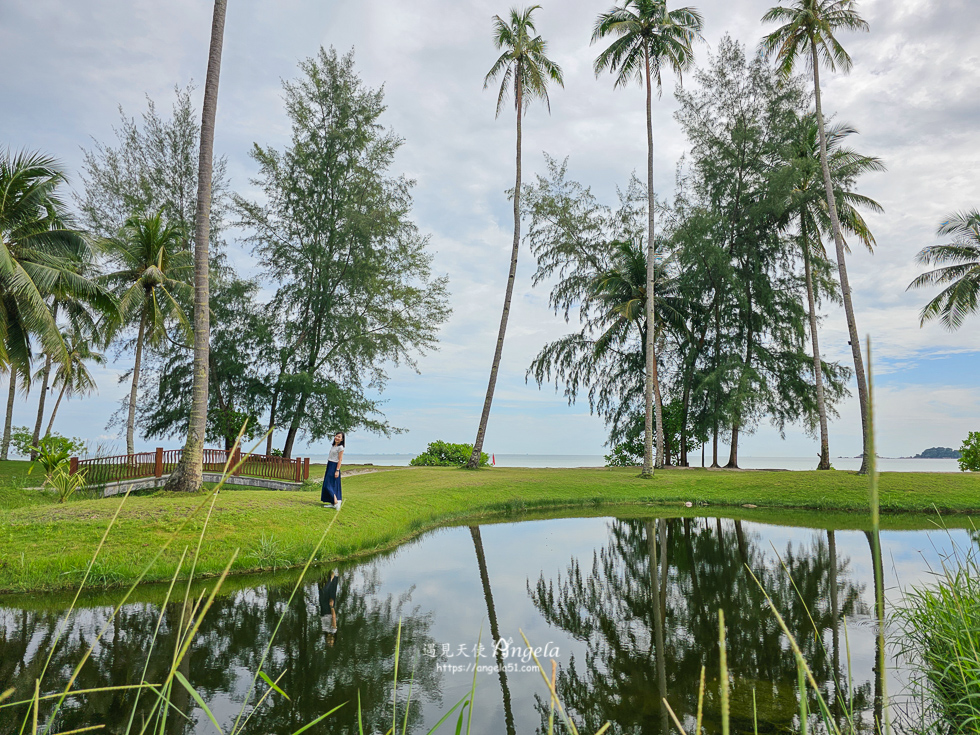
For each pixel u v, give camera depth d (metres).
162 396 26.86
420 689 5.04
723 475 23.89
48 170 18.61
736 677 5.19
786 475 22.73
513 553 11.43
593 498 19.86
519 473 24.56
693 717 4.39
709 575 9.52
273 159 27.92
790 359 27.78
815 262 28.11
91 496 16.56
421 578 9.20
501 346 26.19
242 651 5.81
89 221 25.39
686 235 28.34
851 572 9.27
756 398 25.19
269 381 27.42
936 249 25.59
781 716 4.33
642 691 4.96
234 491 13.95
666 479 22.77
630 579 9.27
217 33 13.82
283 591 8.21
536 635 6.52
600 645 6.17
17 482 17.84
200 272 13.59
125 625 6.52
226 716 4.38
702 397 29.14
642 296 28.56
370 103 29.28
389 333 29.61
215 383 27.59
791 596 7.99
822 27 21.33
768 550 11.55
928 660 4.78
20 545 8.99
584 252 31.09
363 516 13.00
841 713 4.34
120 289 24.48
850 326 21.19
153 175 26.41
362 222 27.31
